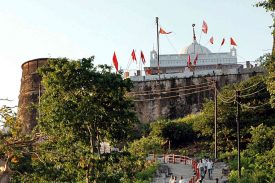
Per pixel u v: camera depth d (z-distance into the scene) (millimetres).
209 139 50625
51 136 18672
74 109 23156
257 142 36500
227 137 44562
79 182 23797
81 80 23297
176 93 65188
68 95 23312
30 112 61625
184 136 51594
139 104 65812
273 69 24062
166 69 91000
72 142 22828
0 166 12328
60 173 21141
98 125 23984
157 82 66188
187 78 65375
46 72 23938
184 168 38375
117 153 23859
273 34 23047
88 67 23469
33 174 20031
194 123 49969
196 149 48719
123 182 25969
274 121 43438
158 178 34594
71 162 20953
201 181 30078
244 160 36344
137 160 26312
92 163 22203
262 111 44188
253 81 45281
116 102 24125
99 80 23281
